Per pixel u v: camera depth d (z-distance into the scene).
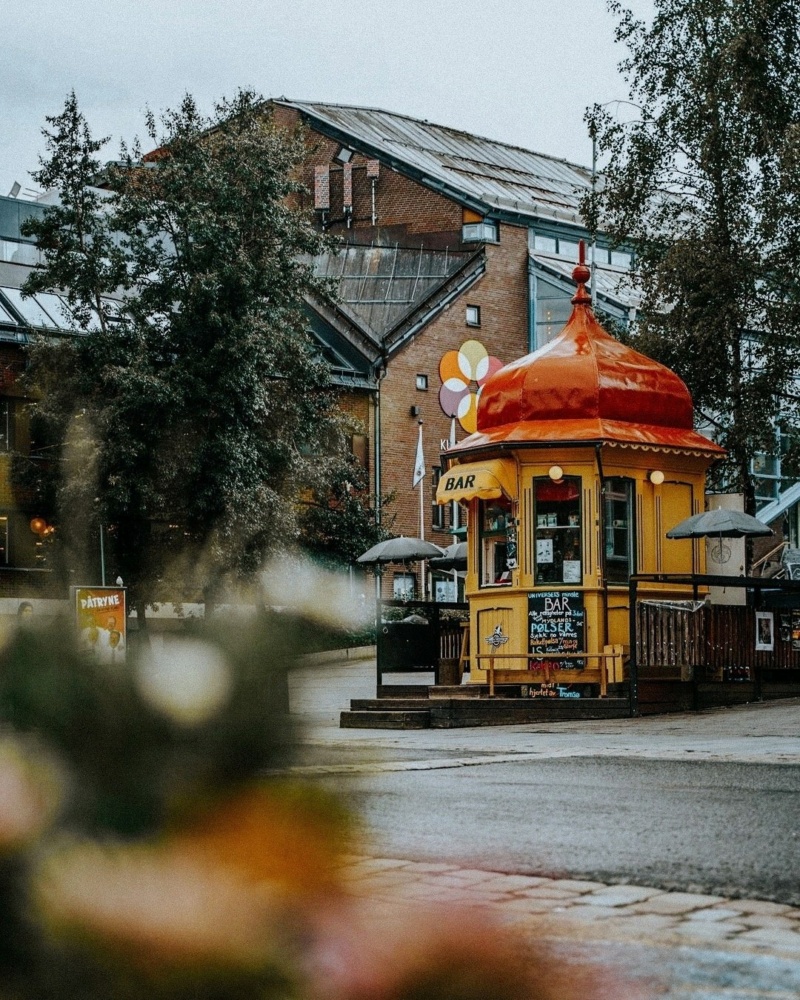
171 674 3.27
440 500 23.55
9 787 3.14
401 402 54.84
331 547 42.91
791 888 5.93
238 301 37.34
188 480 36.62
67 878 3.13
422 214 61.22
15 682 3.21
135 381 35.69
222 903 3.18
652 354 35.56
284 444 39.41
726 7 35.81
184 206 37.31
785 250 34.81
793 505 57.03
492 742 15.92
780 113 35.31
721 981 4.27
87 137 37.97
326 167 63.94
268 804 3.32
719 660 21.48
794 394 35.75
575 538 22.72
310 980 3.25
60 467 38.84
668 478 23.56
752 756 12.73
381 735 18.27
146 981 3.10
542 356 24.30
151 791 3.22
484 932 4.25
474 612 23.86
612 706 20.39
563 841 7.30
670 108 36.44
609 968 4.42
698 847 7.07
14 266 45.31
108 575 37.84
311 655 3.49
